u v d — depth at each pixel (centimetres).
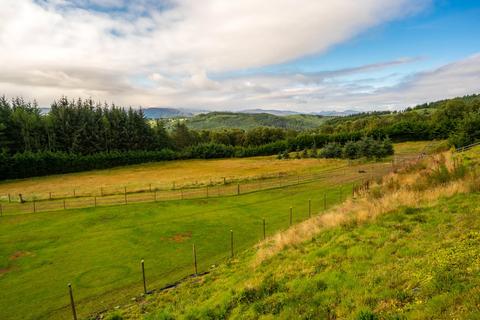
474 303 686
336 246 1376
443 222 1352
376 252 1202
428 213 1512
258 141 13962
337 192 3944
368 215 1678
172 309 1307
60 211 3581
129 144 10612
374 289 920
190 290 1495
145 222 3056
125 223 3050
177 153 10675
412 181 2309
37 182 6688
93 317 1462
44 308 1590
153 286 1734
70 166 8162
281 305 1000
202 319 1088
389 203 1820
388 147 7619
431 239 1189
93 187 5581
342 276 1070
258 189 4522
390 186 2434
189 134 13438
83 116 10000
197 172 7506
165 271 1936
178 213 3353
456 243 1078
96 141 9912
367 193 2534
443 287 806
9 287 1842
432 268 930
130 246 2422
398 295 843
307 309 925
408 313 740
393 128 10706
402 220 1503
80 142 9550
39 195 4609
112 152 9425
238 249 2227
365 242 1332
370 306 839
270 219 2956
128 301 1586
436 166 2455
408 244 1193
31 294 1744
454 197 1667
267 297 1085
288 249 1562
